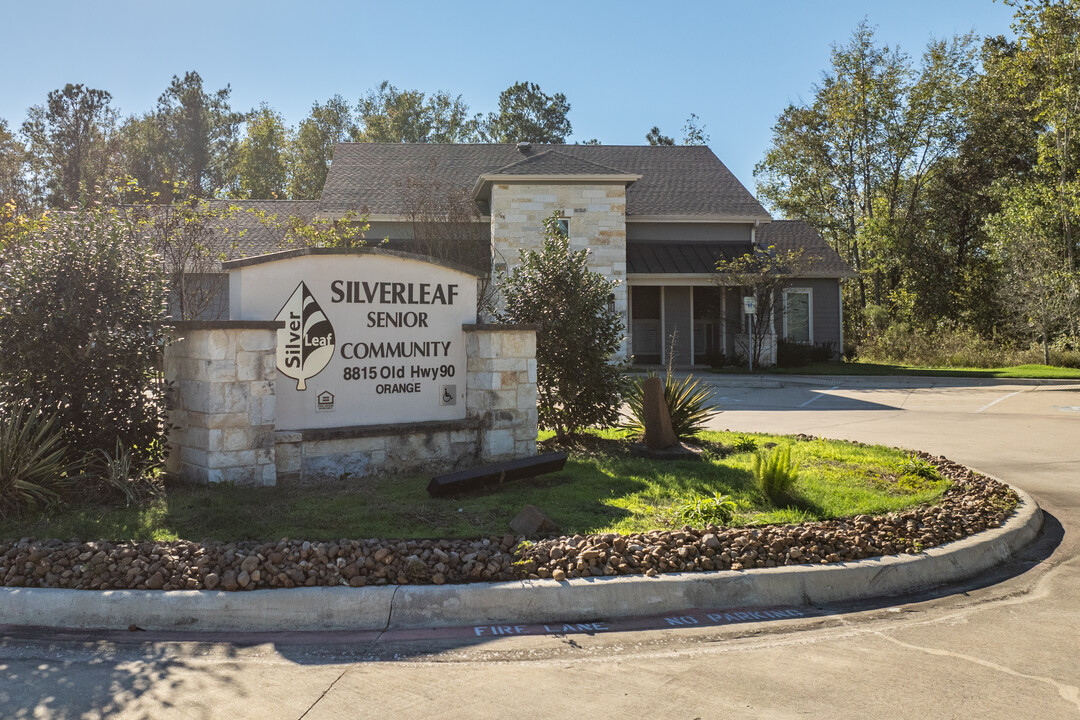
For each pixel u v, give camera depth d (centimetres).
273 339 775
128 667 423
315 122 5712
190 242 1758
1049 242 3025
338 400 862
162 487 736
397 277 905
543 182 2555
